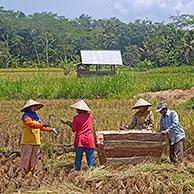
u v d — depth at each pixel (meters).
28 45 114.19
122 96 28.20
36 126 9.85
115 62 54.16
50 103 24.84
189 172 9.76
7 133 14.02
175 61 91.31
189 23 86.81
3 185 8.62
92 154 10.32
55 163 11.16
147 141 10.16
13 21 129.50
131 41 138.62
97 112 19.44
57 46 115.75
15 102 26.02
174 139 10.51
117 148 10.06
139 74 54.75
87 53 54.12
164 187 8.52
